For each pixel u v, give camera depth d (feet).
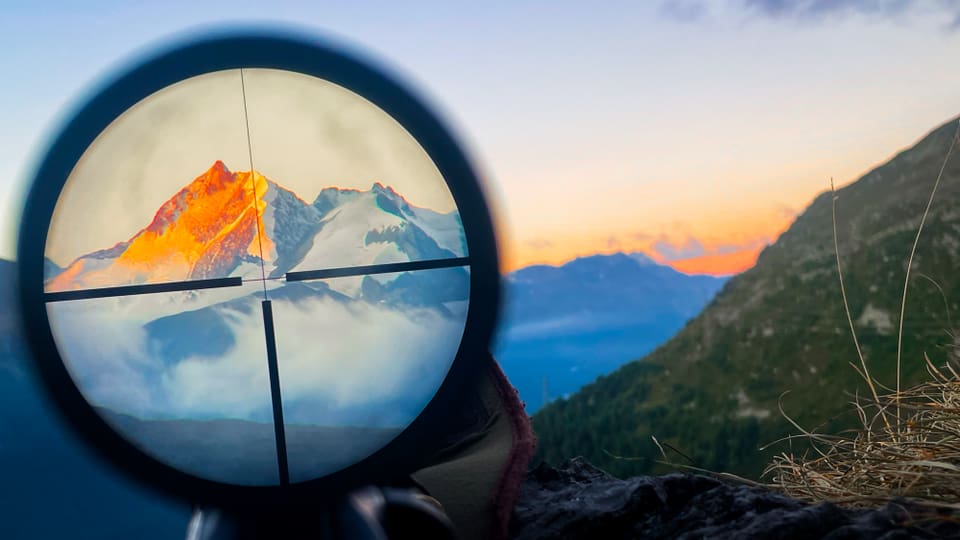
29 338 2.57
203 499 2.62
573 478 5.38
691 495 4.55
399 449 2.69
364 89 2.77
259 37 2.73
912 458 4.47
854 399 5.13
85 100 2.64
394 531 3.31
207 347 2.70
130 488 2.72
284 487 2.63
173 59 2.69
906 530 3.39
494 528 3.73
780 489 4.73
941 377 5.01
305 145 2.87
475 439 4.27
